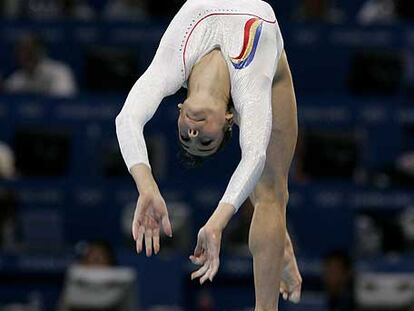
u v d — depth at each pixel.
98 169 40.62
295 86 43.22
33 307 37.69
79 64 44.03
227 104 19.75
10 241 39.00
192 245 38.78
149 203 18.38
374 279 35.75
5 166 40.00
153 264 37.44
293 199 39.03
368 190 39.12
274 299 21.08
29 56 42.75
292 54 43.19
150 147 40.09
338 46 43.25
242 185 18.77
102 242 36.50
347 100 40.94
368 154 41.03
